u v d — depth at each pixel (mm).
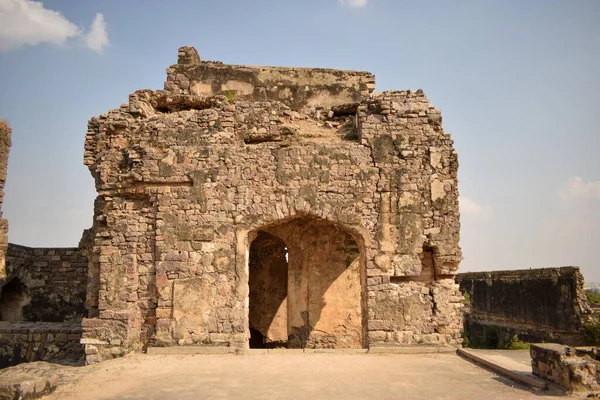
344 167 12234
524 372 8461
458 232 12078
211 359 10531
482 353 10812
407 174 12266
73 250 17031
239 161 12195
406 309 11719
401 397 7359
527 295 20328
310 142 12680
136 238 11922
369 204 12125
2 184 13219
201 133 12375
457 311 11883
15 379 7340
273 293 18484
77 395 7590
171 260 11773
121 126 12695
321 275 16562
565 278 18109
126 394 7621
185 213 11969
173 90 16016
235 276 11766
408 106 12695
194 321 11547
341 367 9617
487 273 23969
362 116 12602
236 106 12898
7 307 16531
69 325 14211
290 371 9242
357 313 16375
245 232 11945
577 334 17219
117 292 11609
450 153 12438
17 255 16219
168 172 12109
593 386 7273
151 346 11453
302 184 12125
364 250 12062
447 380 8461
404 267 11891
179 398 7359
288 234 16734
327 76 16453
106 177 12273
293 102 16172
